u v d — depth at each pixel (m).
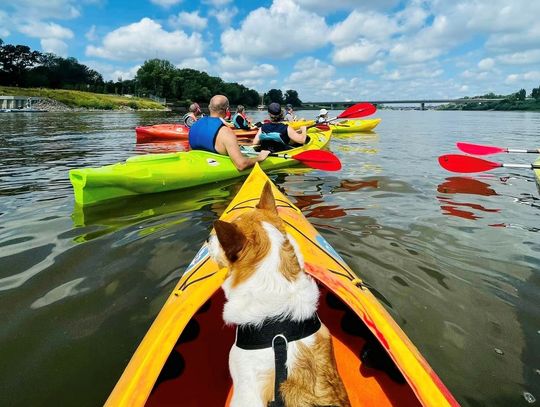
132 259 3.28
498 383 2.03
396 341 1.74
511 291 2.88
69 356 2.17
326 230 3.93
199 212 4.53
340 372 2.13
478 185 5.86
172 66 88.56
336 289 2.05
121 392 1.46
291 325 1.58
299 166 7.09
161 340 1.70
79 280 2.94
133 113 41.56
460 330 2.44
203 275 2.25
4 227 4.00
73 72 92.94
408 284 2.94
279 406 1.45
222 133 5.94
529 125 21.94
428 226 4.09
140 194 5.20
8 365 2.10
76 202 4.84
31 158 8.12
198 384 2.07
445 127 19.77
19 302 2.66
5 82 72.56
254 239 1.70
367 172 6.78
